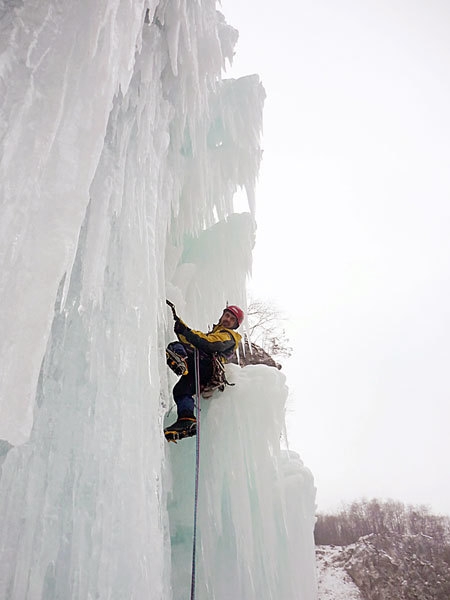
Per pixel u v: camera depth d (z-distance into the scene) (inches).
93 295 100.1
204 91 180.9
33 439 98.7
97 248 104.8
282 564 148.0
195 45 169.5
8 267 73.2
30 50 88.4
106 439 104.6
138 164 132.8
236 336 150.1
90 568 92.3
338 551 847.7
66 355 108.2
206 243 202.5
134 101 136.7
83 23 96.3
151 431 114.3
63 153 86.2
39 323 72.9
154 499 108.0
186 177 194.1
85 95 92.5
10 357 69.0
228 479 144.3
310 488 175.9
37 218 79.0
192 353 146.3
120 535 97.0
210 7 181.9
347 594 716.7
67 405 104.5
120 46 102.9
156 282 127.9
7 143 78.9
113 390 109.7
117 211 118.6
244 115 222.8
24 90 84.5
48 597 89.6
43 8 93.2
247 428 150.6
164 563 121.3
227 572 137.4
